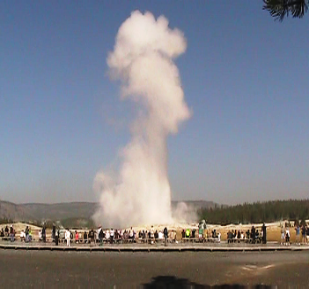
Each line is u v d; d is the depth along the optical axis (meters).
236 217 160.88
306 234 58.16
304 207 166.50
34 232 69.00
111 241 52.78
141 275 31.42
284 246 49.44
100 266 36.03
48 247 48.47
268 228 89.88
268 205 169.88
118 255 43.81
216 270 33.78
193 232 57.41
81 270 33.84
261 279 29.78
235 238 56.22
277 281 29.06
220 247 47.78
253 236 54.62
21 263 37.84
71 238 56.34
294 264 37.16
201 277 30.58
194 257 42.19
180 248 47.25
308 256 43.12
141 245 49.81
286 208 165.62
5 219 106.62
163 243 52.66
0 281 29.02
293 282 28.69
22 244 51.41
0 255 43.62
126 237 54.09
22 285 27.69
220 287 26.97
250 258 41.50
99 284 27.98
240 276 30.97
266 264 37.28
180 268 34.88
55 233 60.22
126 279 29.80
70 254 44.56
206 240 55.25
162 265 36.53
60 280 29.42
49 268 34.97
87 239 54.31
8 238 57.72
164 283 28.28
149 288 26.70
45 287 27.09
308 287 27.14
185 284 27.97
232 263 37.78
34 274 31.98
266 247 48.31
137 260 39.88
